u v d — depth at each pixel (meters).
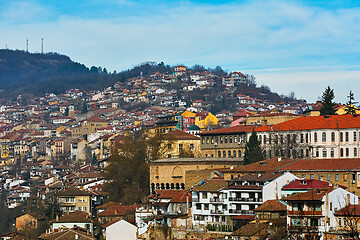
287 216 196.50
